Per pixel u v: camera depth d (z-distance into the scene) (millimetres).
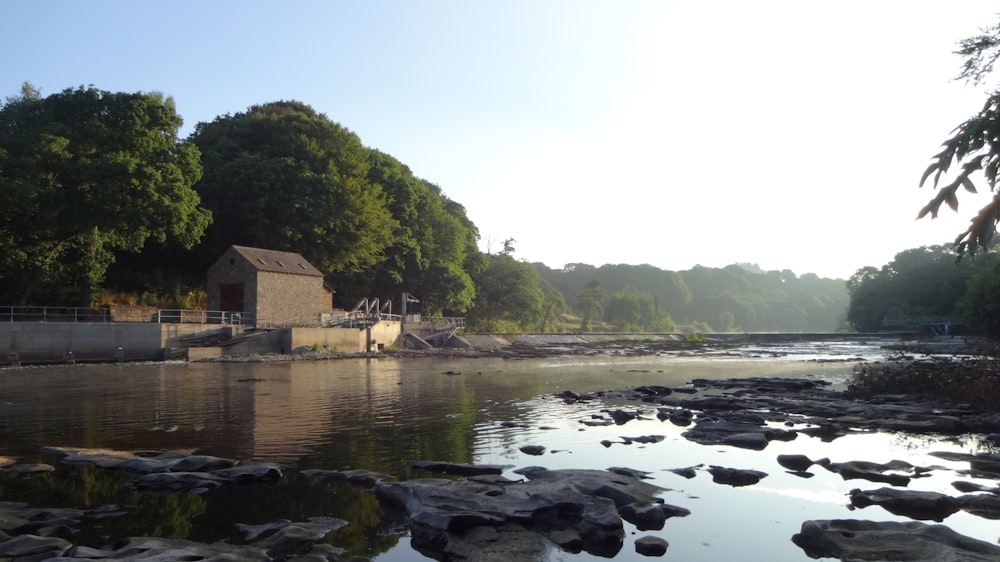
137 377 30000
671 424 17328
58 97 45312
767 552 7828
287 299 51938
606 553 7707
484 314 99688
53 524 8438
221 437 14922
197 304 55156
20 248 42594
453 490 9477
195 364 38688
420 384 28031
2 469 11641
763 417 18625
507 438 15117
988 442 14969
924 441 15070
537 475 10969
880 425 17047
